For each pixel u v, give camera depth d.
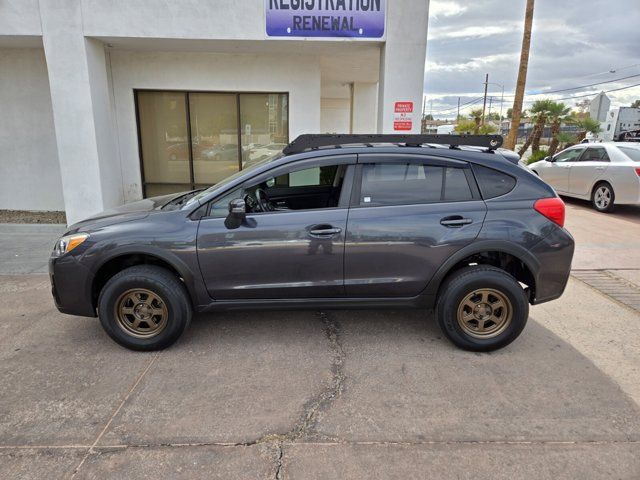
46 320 4.51
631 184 9.32
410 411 3.07
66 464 2.58
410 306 3.89
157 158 9.79
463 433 2.85
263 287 3.79
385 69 7.81
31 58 8.87
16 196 9.46
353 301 3.86
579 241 7.56
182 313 3.79
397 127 8.02
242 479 2.48
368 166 3.79
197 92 9.49
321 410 3.08
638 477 2.49
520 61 17.89
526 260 3.70
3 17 7.38
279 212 3.75
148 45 8.25
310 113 9.59
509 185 3.79
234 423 2.94
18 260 6.50
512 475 2.50
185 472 2.52
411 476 2.50
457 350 3.90
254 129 9.78
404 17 7.63
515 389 3.33
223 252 3.70
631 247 7.20
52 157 9.30
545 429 2.88
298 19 7.57
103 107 8.16
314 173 4.03
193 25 7.54
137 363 3.68
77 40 7.48
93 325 4.40
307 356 3.80
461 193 3.78
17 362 3.69
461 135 4.10
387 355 3.82
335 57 9.56
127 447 2.72
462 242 3.69
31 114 9.11
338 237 3.69
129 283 3.71
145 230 3.71
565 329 4.34
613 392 3.30
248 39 7.65
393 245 3.71
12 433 2.83
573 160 11.23
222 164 9.90
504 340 3.80
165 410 3.07
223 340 4.07
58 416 3.00
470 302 3.79
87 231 3.79
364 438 2.81
